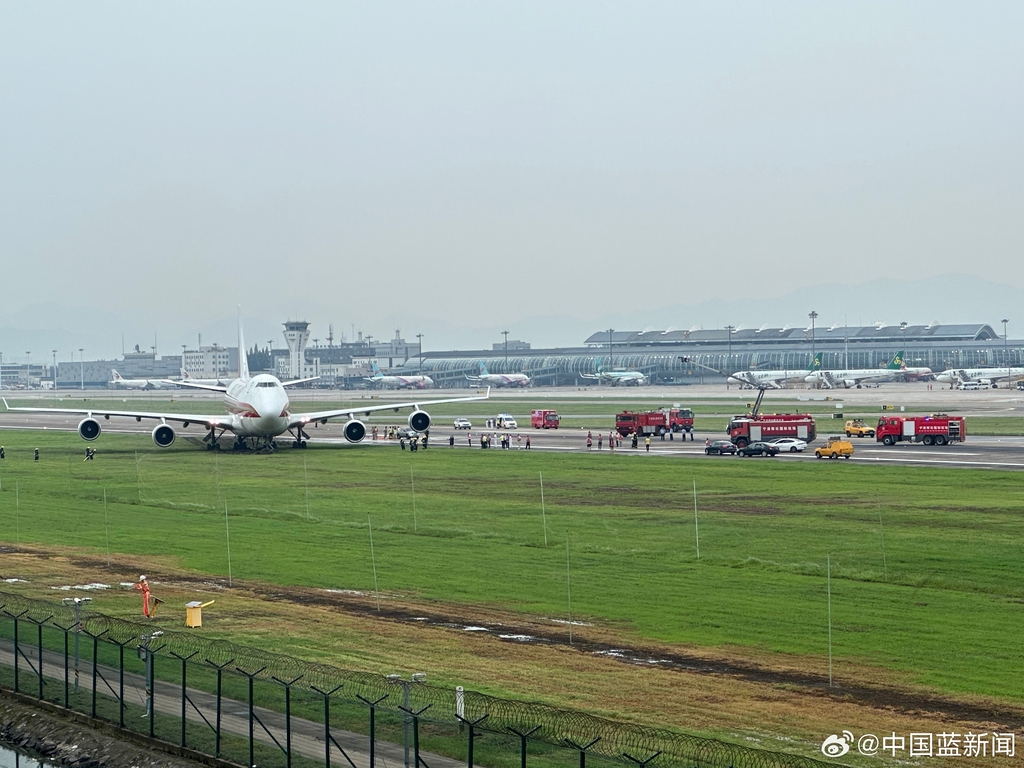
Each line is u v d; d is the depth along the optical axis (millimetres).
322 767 40875
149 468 161125
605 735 42938
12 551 91375
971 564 81500
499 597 71500
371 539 93312
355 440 191250
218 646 56531
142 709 48156
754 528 99812
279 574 80188
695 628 62656
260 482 141500
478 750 41469
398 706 43812
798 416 184875
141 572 81750
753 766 39375
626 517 107875
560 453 179125
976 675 53062
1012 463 152500
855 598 70812
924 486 128125
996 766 41375
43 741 47656
